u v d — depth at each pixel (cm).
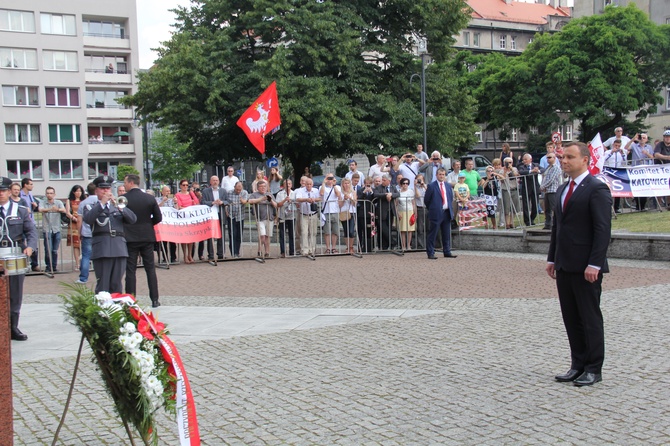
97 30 6162
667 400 547
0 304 376
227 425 528
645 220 1658
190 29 3133
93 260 1000
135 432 504
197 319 966
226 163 3266
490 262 1482
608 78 4434
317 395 595
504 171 1783
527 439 474
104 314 429
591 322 598
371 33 3094
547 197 1611
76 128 5969
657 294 1008
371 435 494
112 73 6216
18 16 5694
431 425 510
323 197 1700
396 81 3067
